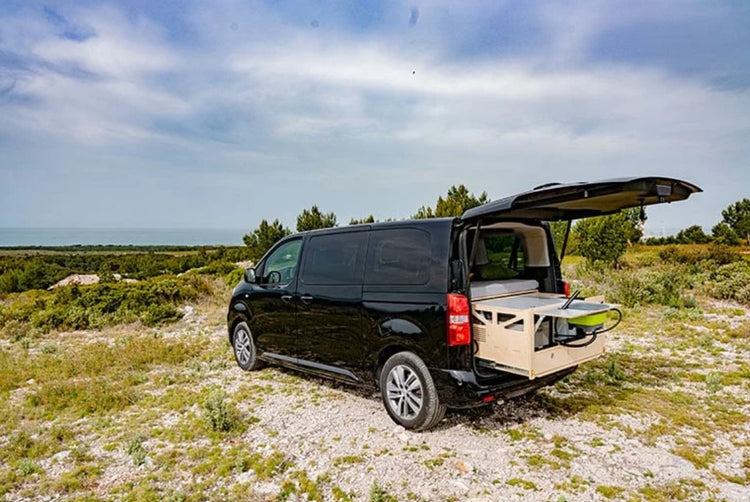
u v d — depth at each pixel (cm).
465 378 372
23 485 340
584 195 345
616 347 677
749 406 450
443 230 393
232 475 345
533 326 349
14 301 1473
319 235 520
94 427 444
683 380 532
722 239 3284
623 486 314
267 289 571
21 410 493
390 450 376
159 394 538
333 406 478
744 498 298
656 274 1169
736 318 855
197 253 3422
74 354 741
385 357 434
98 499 317
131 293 1177
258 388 545
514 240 499
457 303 378
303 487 323
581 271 1502
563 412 442
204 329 945
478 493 311
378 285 433
